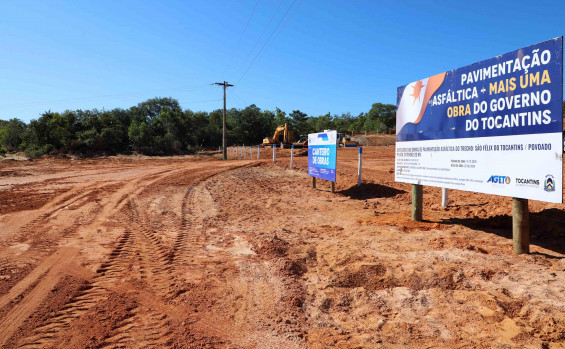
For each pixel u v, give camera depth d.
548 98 4.29
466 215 7.34
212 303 3.74
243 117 93.19
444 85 6.11
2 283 4.25
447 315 3.34
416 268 4.27
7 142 42.09
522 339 2.85
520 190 4.67
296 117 120.50
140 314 3.49
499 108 5.00
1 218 7.91
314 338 3.05
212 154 43.06
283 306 3.65
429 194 10.23
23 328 3.20
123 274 4.57
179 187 12.58
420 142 6.75
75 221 7.65
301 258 5.01
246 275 4.48
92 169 20.61
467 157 5.60
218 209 8.96
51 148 35.69
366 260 4.68
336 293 3.94
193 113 68.25
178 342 2.98
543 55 4.35
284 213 8.40
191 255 5.36
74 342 2.96
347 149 43.72
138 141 39.53
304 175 15.94
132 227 7.16
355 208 8.78
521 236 4.72
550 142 4.26
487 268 4.20
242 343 2.98
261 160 26.86
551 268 4.18
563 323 2.98
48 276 4.48
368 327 3.23
